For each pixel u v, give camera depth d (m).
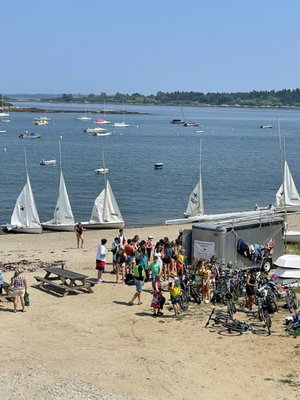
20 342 19.97
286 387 16.47
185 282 24.75
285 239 35.84
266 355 18.69
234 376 17.23
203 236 28.73
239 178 94.31
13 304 24.16
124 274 28.14
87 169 101.00
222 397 15.91
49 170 98.56
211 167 108.62
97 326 21.62
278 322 21.73
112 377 17.14
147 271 28.00
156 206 67.50
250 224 29.69
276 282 25.86
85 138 174.12
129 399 15.68
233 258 28.77
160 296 22.59
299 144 167.12
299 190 85.12
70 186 80.88
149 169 103.31
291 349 19.09
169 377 17.16
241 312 23.02
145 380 16.95
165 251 28.48
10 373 17.38
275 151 144.25
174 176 94.69
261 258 29.69
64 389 16.23
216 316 22.25
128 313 23.14
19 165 104.50
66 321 22.16
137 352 19.05
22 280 23.27
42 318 22.48
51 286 27.03
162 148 146.88
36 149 135.25
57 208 50.78
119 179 89.38
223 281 24.75
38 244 42.91
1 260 34.72
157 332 20.92
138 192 77.69
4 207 64.38
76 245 42.16
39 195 72.81
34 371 17.53
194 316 22.64
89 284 25.98
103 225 51.34
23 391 16.09
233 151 142.75
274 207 57.62
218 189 82.75
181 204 69.19
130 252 28.25
